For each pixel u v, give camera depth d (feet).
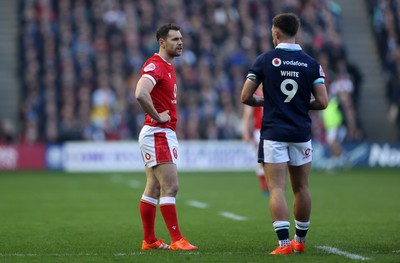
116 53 368.07
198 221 147.95
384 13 413.39
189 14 390.42
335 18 419.33
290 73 100.63
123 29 378.32
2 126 345.72
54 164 339.77
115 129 347.36
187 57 368.89
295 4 402.72
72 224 143.43
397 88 382.01
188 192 223.92
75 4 386.73
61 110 350.02
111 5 382.22
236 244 114.42
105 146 341.00
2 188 239.71
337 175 304.91
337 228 134.41
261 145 101.09
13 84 387.34
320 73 101.96
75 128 345.92
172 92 107.76
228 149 344.90
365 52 420.36
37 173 323.16
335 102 321.73
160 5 390.63
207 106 352.08
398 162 355.97
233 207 177.58
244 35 386.32
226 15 391.24
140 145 108.37
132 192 223.10
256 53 382.01
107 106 347.15
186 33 378.53
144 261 96.07
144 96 103.96
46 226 140.26
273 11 399.24
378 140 387.14
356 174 310.65
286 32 102.06
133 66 363.76
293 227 136.15
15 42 405.80
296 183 102.47
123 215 159.63
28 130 343.46
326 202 189.37
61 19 380.99
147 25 380.58
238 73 366.84
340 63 367.25
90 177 297.33
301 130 100.42
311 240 118.01
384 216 155.43
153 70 105.60
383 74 406.00
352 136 358.02
